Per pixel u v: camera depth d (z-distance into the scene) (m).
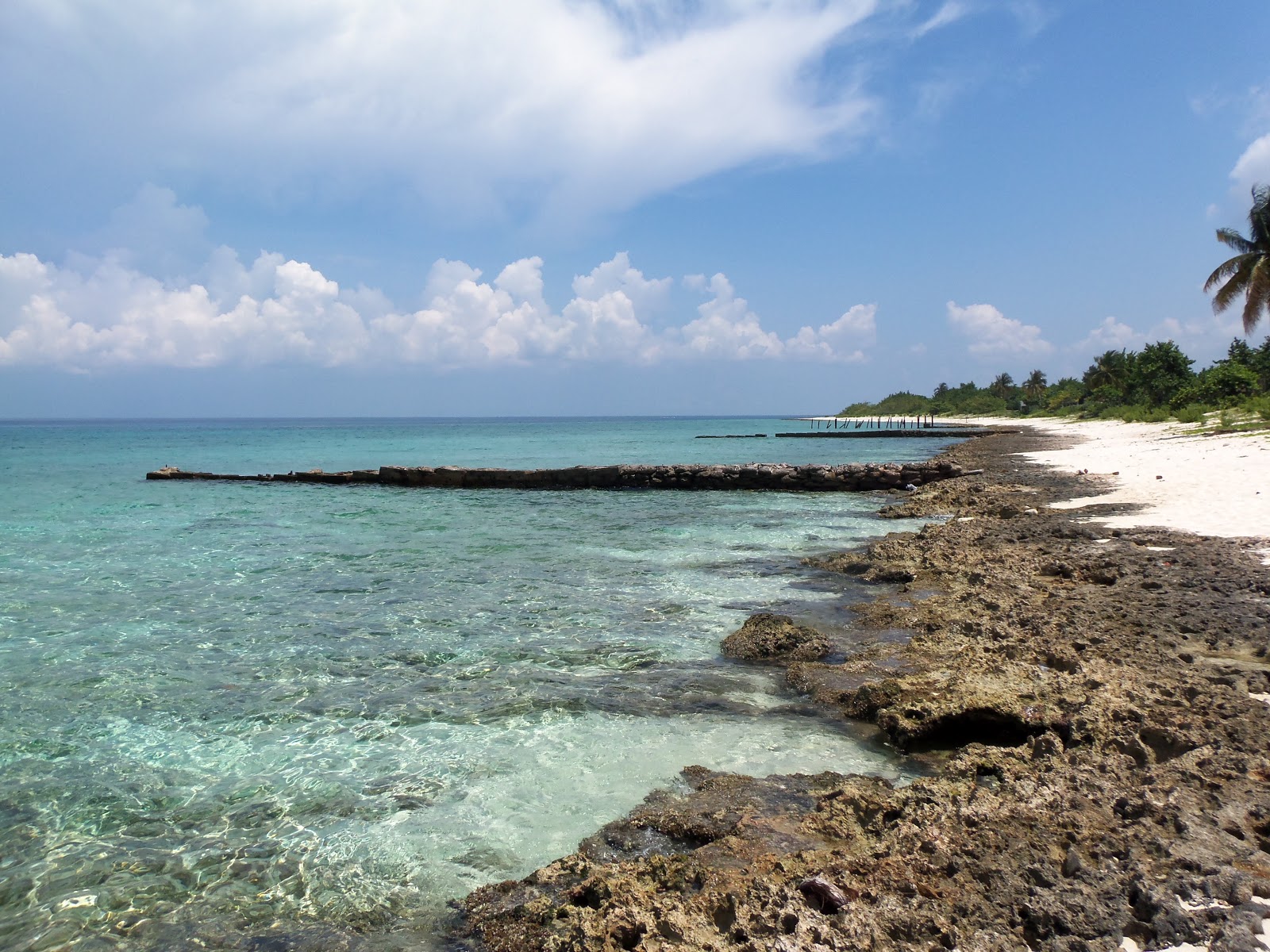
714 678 9.24
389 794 6.61
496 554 18.31
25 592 14.76
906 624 11.02
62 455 71.25
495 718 8.23
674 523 23.58
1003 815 5.16
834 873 4.66
